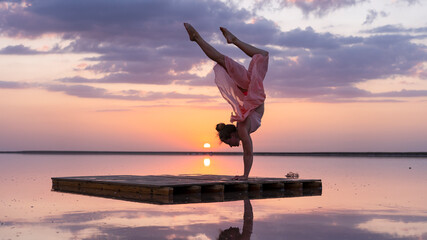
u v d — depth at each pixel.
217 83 7.31
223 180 7.68
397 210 4.90
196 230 3.60
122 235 3.38
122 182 7.37
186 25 7.21
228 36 7.34
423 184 8.84
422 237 3.33
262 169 16.02
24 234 3.44
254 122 7.52
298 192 7.30
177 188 7.10
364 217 4.36
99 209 4.98
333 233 3.48
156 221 4.08
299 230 3.62
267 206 5.29
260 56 7.29
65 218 4.27
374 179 10.41
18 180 9.89
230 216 4.41
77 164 21.41
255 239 3.24
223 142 7.75
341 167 17.81
